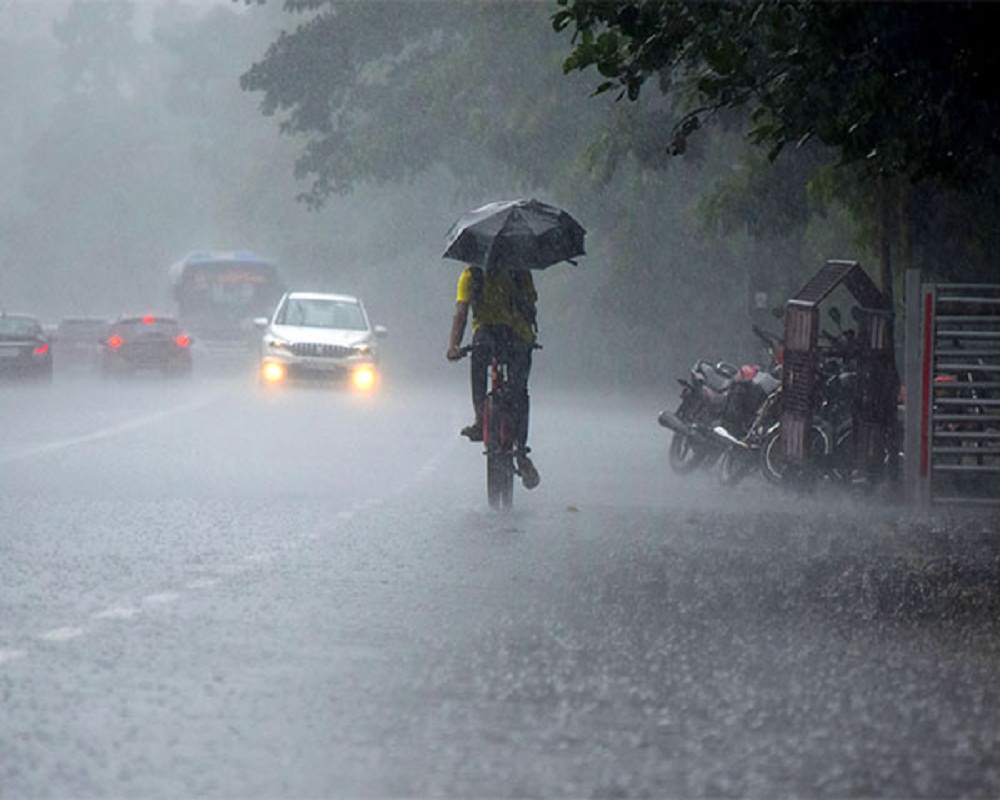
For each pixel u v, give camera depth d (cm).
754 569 2997
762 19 3447
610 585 2767
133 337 12675
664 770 1560
